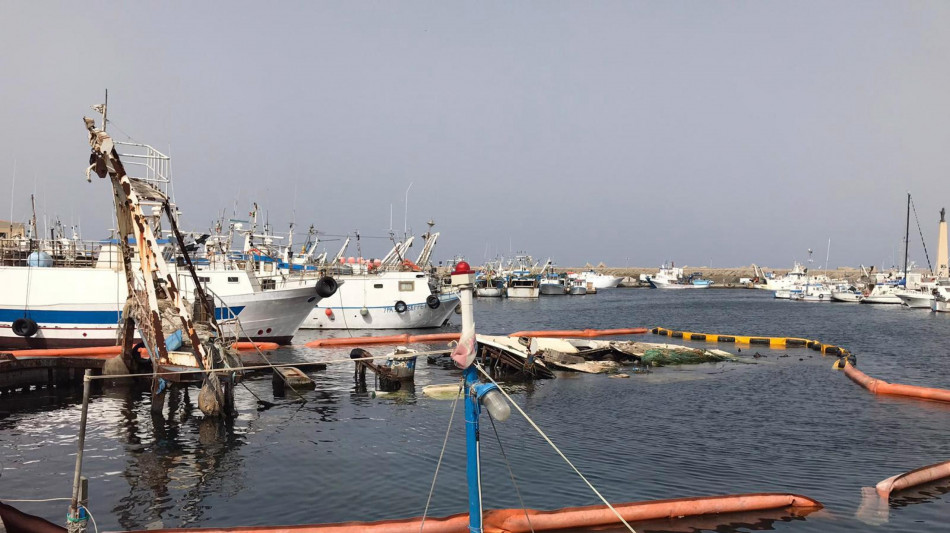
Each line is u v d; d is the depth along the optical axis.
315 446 18.62
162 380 22.06
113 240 38.75
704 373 34.56
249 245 51.88
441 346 44.31
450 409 23.73
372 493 14.71
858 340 55.34
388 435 19.89
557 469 16.59
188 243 41.09
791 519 13.12
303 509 13.77
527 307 112.88
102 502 14.14
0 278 36.47
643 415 23.62
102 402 24.78
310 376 31.33
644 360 38.19
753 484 15.52
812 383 31.33
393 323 54.00
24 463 16.98
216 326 25.42
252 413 23.09
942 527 12.78
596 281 199.88
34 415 22.64
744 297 162.62
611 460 17.47
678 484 15.50
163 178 32.72
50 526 10.93
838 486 15.36
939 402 26.33
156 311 22.06
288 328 42.28
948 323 75.94
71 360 28.02
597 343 40.72
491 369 33.44
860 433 20.94
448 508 13.82
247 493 14.73
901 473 16.31
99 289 36.97
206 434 20.00
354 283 53.62
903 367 38.09
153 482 15.51
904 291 114.94
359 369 28.50
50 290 36.69
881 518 13.21
